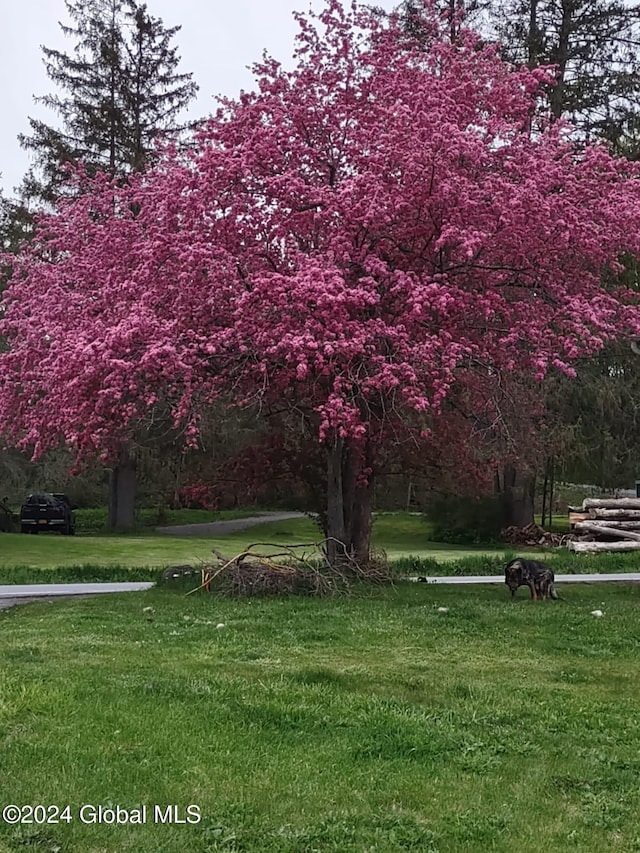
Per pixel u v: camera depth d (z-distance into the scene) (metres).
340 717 5.70
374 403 11.65
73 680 6.38
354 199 11.09
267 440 13.80
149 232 11.68
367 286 10.69
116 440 12.25
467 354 11.29
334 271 10.04
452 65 12.82
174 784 4.44
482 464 14.45
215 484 14.02
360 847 3.83
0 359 11.64
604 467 25.16
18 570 15.59
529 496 27.09
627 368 24.62
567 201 11.11
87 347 9.87
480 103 13.02
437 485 14.79
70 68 27.12
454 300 10.59
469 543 27.17
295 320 10.33
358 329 10.17
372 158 11.19
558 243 11.32
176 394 11.44
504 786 4.59
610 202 11.86
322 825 4.04
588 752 5.16
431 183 10.95
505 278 11.96
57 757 4.73
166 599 11.34
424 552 23.50
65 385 10.35
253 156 11.37
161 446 17.41
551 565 17.84
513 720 5.80
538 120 14.87
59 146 26.59
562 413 23.86
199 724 5.41
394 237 11.57
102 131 26.88
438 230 11.36
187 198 11.29
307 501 14.62
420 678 6.91
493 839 3.95
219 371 11.44
